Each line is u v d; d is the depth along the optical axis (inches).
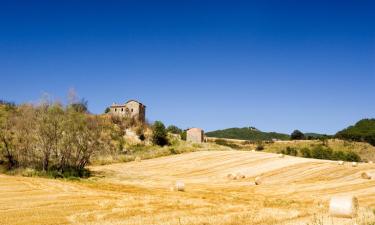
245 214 794.2
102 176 1772.9
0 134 1815.9
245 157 2364.7
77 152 1818.4
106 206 884.0
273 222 715.4
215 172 1964.8
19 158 1802.4
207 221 721.6
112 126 2933.1
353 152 3508.9
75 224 692.1
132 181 1622.8
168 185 1491.1
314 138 4665.4
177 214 793.6
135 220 728.3
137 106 3865.7
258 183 1556.3
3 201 937.5
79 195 1058.7
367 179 1608.0
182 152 2736.2
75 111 1856.5
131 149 2768.2
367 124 4926.2
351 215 753.6
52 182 1360.7
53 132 1760.6
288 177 1727.4
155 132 3078.2
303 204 1016.2
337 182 1547.7
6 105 2706.7
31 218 739.4
